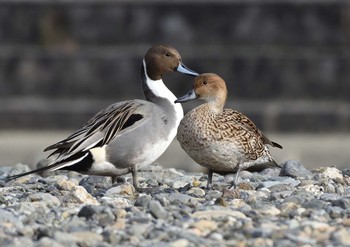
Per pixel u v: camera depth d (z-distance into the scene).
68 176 11.27
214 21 22.67
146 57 10.62
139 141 9.62
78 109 21.73
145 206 8.34
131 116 9.66
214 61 22.05
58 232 7.17
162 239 7.20
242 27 22.66
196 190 9.24
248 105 21.48
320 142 20.12
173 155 18.42
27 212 8.05
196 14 22.70
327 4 22.55
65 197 8.80
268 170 11.08
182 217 7.89
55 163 9.40
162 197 8.45
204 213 7.96
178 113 10.13
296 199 8.66
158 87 10.47
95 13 22.95
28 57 22.52
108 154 9.53
